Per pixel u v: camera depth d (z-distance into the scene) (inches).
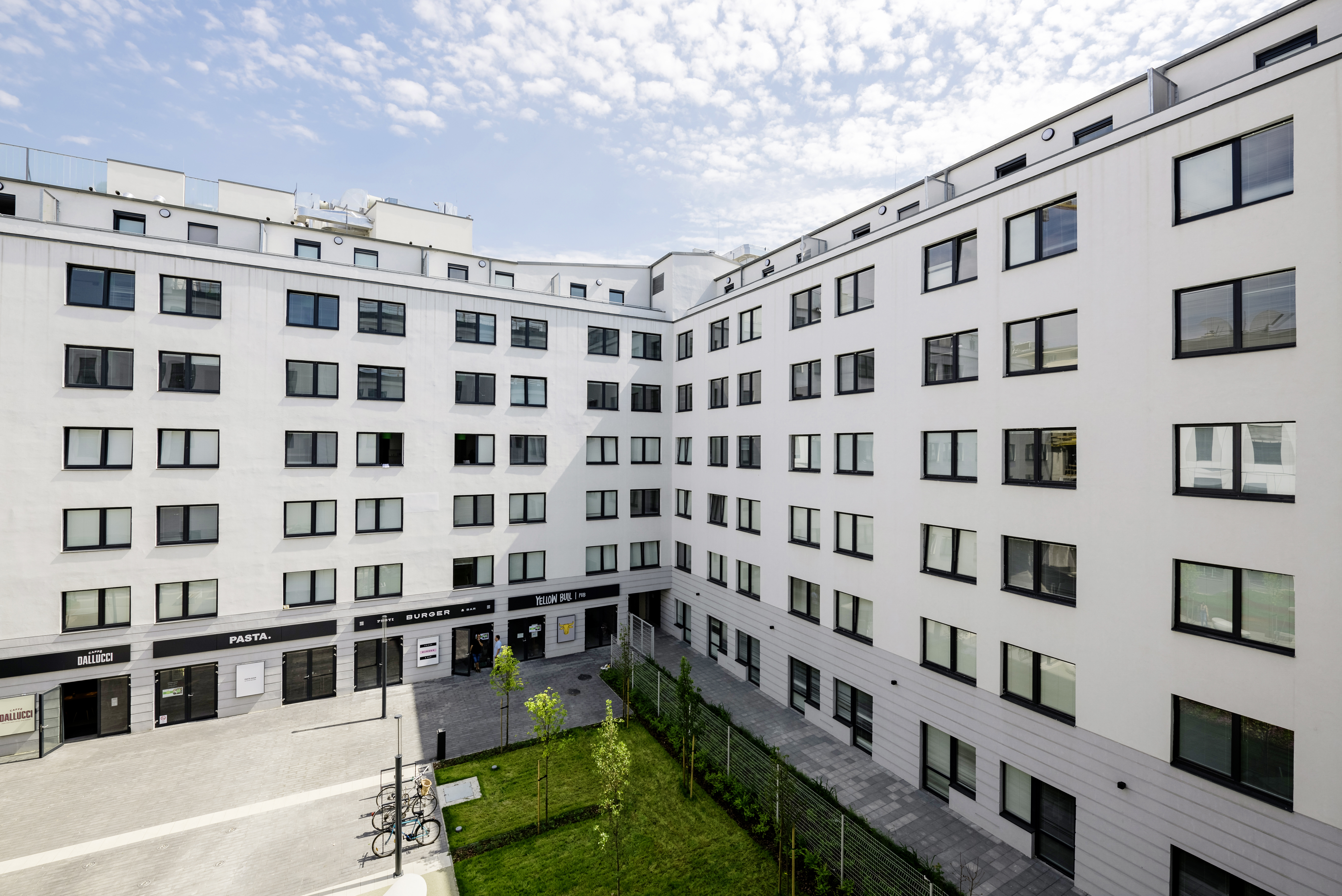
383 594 980.6
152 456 823.7
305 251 1024.9
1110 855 500.7
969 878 529.7
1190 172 467.8
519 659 1090.7
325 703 918.4
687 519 1190.9
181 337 844.0
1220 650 438.3
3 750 737.6
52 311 774.5
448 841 592.4
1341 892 379.2
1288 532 406.3
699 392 1154.7
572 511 1142.3
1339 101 388.5
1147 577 480.7
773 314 940.6
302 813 642.8
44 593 767.7
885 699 727.7
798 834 569.0
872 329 756.0
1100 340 515.5
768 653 941.8
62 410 778.2
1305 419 400.2
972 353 634.8
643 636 1197.1
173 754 762.8
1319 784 390.3
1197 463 458.9
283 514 904.9
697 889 525.0
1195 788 449.4
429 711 891.4
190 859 569.9
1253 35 490.6
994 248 609.0
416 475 1001.5
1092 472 519.8
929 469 685.3
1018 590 580.4
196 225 939.3
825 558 828.0
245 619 878.4
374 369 974.4
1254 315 430.6
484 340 1063.6
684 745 724.0
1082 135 608.1
